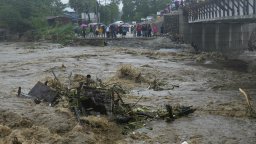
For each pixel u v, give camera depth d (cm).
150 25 6694
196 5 4975
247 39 5281
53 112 1566
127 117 1571
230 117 1667
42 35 7838
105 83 2309
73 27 7725
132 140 1377
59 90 1892
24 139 1292
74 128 1382
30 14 9269
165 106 1789
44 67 3319
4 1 9200
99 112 1606
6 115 1563
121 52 4753
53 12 10862
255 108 1805
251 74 3003
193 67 3409
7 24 8744
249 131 1473
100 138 1376
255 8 2936
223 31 5297
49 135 1327
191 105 1883
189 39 5634
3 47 6219
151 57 4247
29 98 1908
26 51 5188
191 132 1466
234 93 2211
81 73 2952
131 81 2528
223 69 3309
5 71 3111
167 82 2595
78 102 1622
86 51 4947
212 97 2083
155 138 1399
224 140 1376
